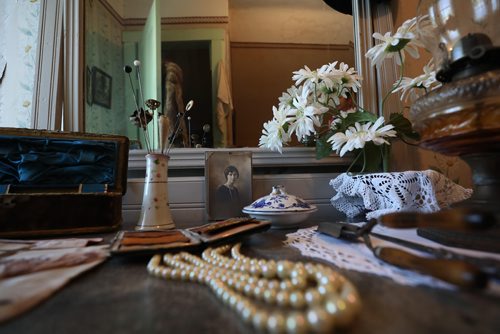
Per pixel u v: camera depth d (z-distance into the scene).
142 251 0.32
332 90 0.65
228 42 0.84
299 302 0.20
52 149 0.54
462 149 0.34
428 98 0.35
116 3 0.83
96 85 0.78
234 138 0.80
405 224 0.25
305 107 0.59
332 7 0.85
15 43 0.80
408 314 0.18
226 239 0.37
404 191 0.49
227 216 0.67
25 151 0.52
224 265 0.30
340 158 0.74
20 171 0.51
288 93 0.70
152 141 0.77
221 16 0.84
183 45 0.83
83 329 0.17
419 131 0.38
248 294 0.23
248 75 0.83
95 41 0.79
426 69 0.56
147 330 0.17
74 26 0.74
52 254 0.34
